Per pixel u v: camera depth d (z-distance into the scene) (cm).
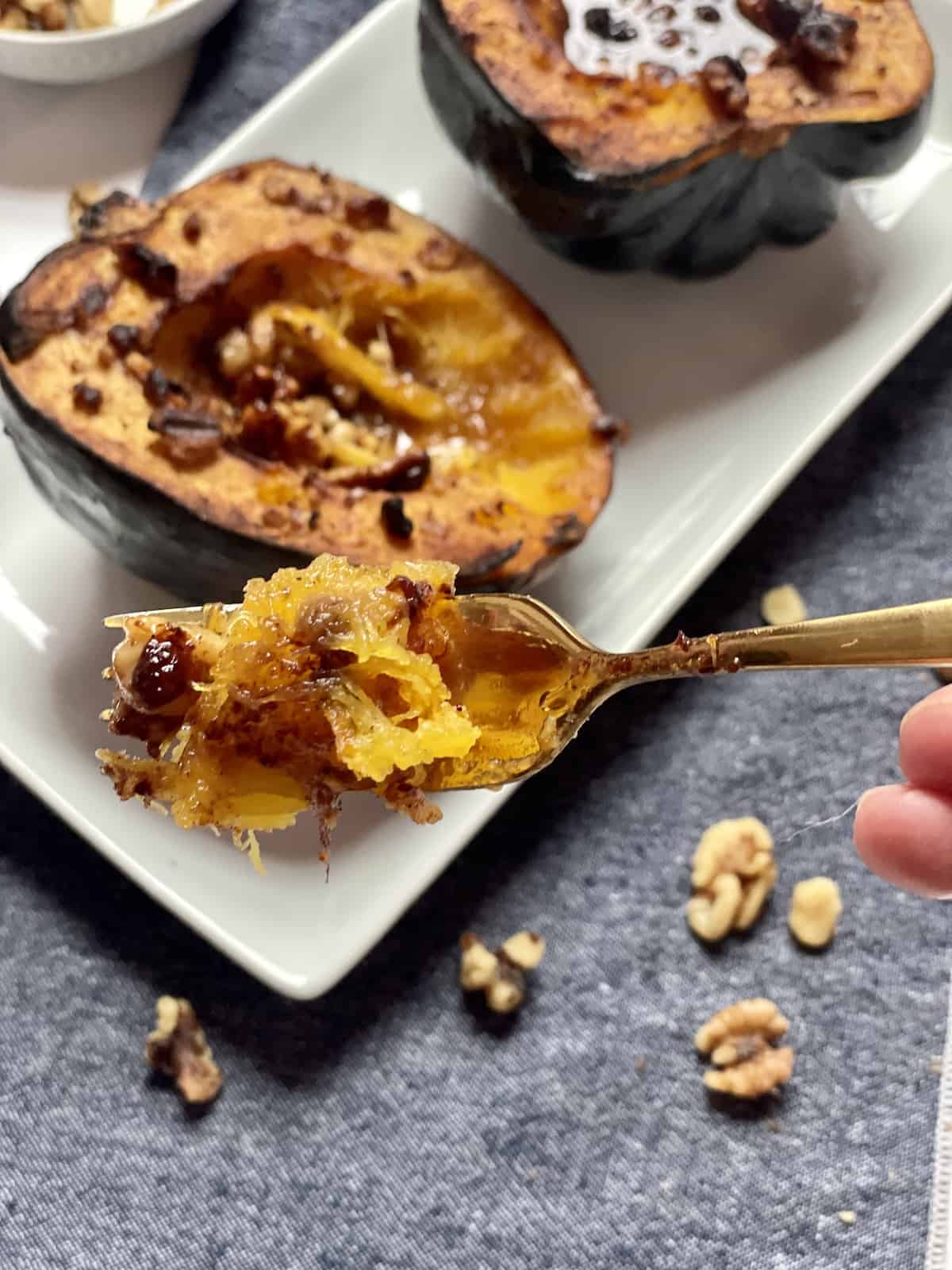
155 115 39
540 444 34
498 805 33
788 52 33
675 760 35
